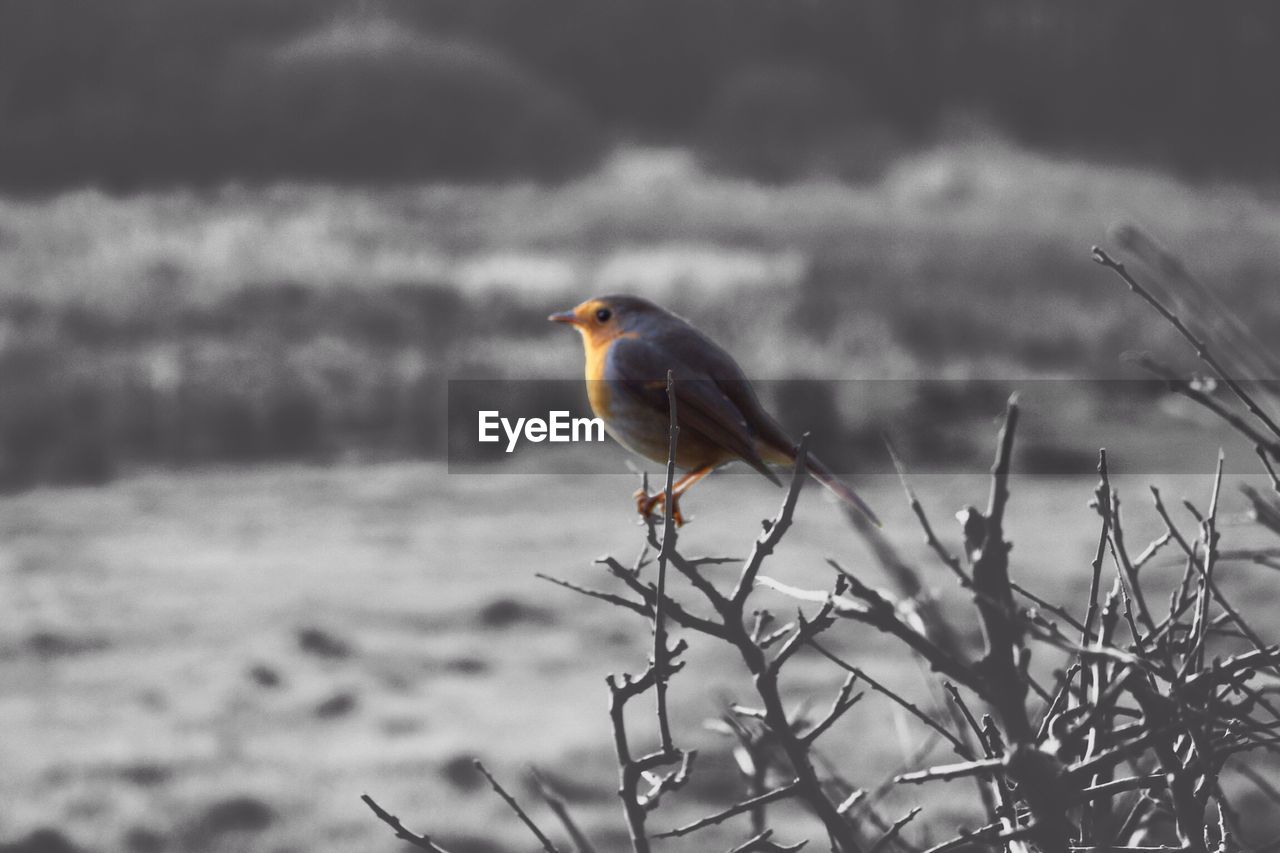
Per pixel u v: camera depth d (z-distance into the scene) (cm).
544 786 198
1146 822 189
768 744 210
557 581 168
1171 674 152
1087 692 168
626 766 166
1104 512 171
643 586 168
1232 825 153
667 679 167
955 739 166
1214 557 167
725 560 166
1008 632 147
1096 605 167
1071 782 145
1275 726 155
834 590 156
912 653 182
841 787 210
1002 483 149
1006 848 160
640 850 164
